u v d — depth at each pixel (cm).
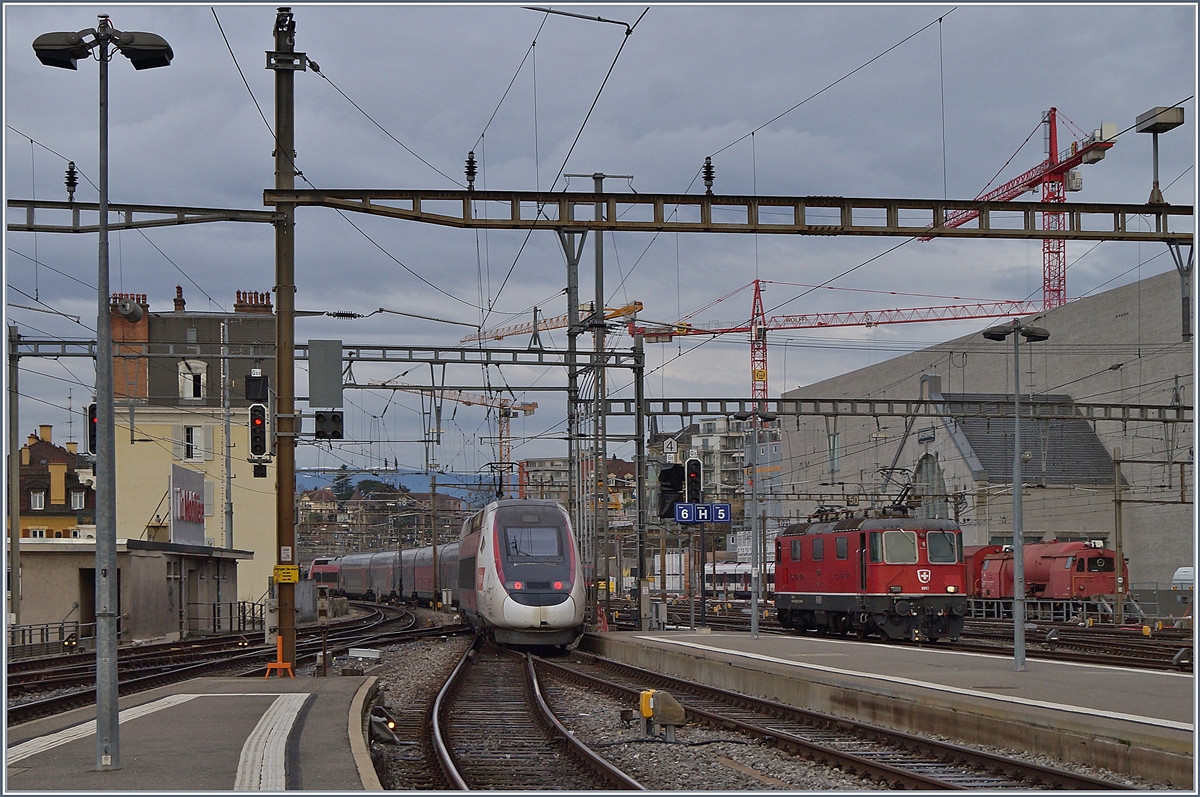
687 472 4312
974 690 2223
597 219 2766
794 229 2797
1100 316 8200
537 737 2125
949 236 2845
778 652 3400
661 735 2103
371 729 2044
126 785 1347
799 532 5162
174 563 5544
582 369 4828
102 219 1491
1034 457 8300
